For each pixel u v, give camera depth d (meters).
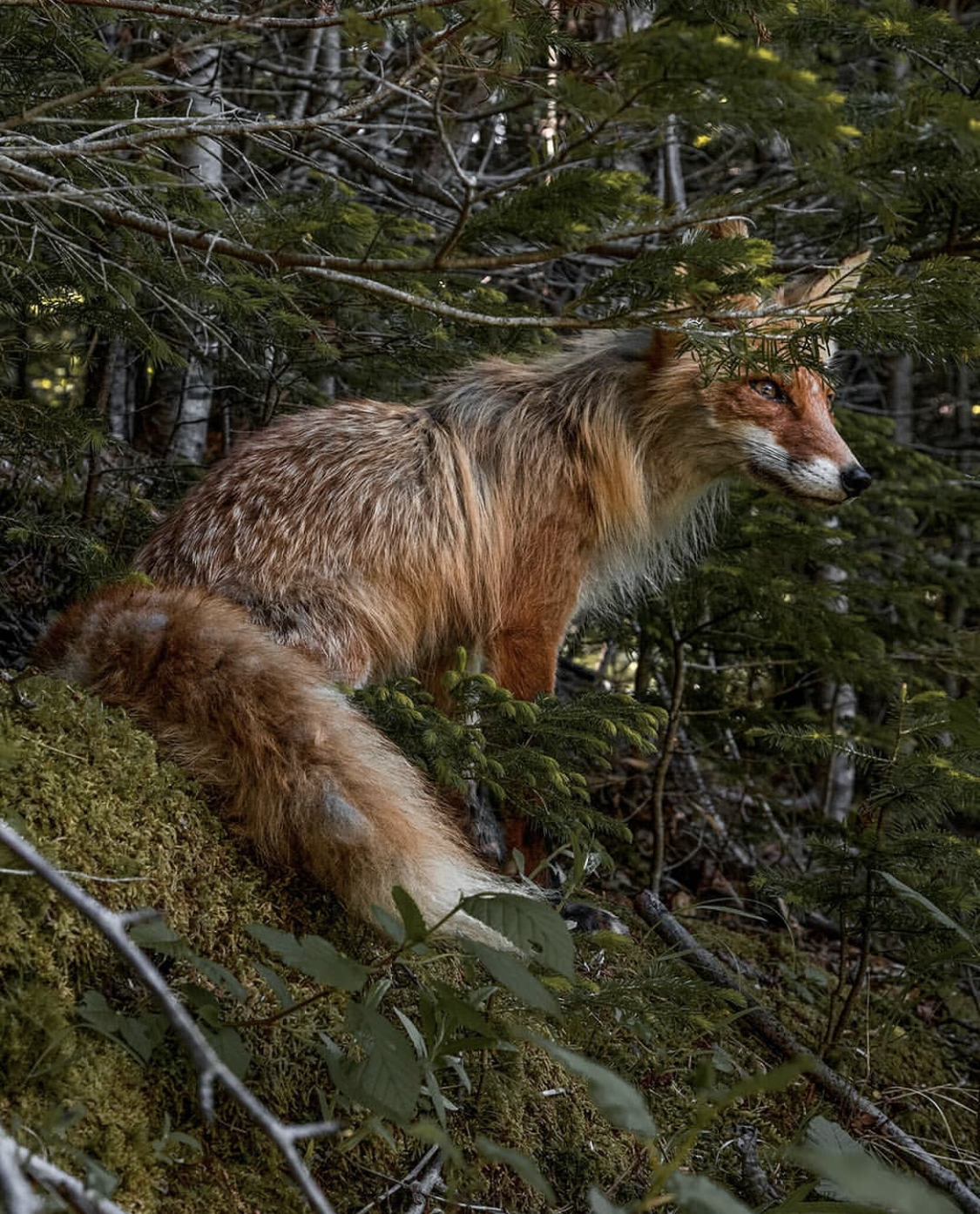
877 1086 3.91
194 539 3.75
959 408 9.59
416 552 3.80
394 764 2.90
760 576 4.69
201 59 4.92
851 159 2.30
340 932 2.72
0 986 2.02
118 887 2.34
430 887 2.58
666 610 5.01
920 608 5.49
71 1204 1.62
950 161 2.32
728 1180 3.08
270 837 2.71
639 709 3.21
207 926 2.47
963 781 3.24
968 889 3.36
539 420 4.10
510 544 4.01
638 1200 2.80
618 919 3.84
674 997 3.08
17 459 3.80
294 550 3.66
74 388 5.23
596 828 3.74
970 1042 4.57
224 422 5.73
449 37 2.40
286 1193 2.19
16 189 3.04
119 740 2.66
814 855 3.54
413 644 3.89
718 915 5.05
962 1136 3.95
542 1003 1.97
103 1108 2.01
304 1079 2.38
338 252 3.68
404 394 5.34
